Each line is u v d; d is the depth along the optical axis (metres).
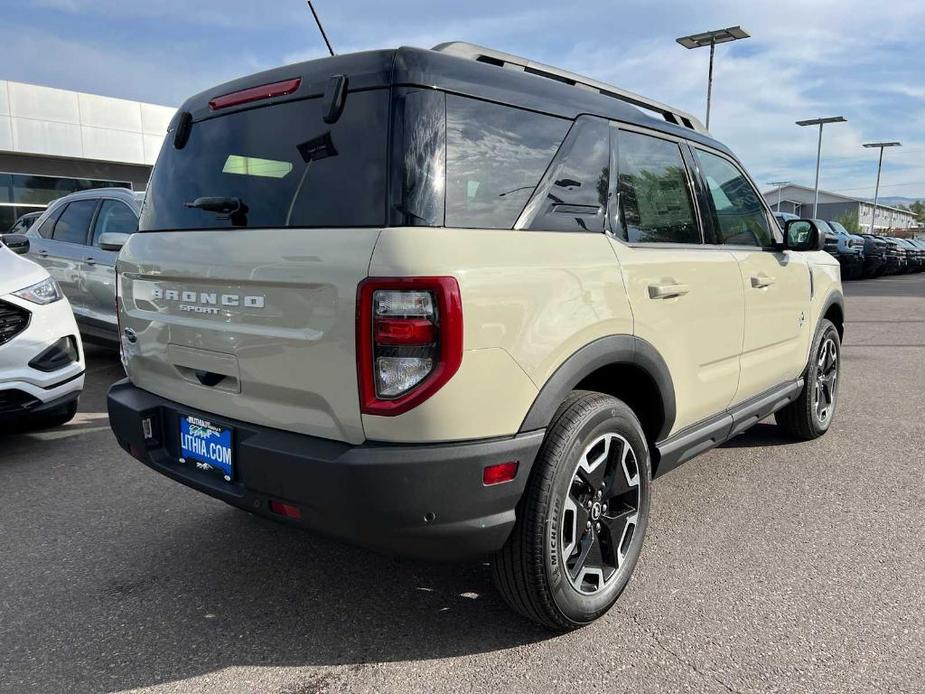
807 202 81.56
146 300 2.74
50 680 2.28
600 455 2.51
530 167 2.38
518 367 2.15
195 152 2.68
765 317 3.69
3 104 18.09
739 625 2.56
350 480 2.00
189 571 3.02
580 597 2.46
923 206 119.50
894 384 6.61
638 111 3.02
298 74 2.38
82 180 20.58
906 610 2.65
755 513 3.58
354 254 2.02
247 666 2.36
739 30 18.94
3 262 4.59
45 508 3.71
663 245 2.93
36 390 4.36
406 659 2.38
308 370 2.12
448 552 2.13
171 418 2.68
